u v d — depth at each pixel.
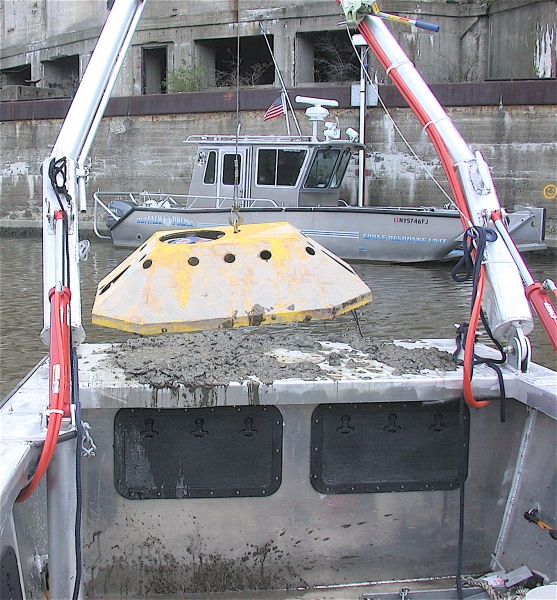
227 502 2.66
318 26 22.42
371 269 14.38
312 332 8.08
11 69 30.33
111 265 14.65
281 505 2.68
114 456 2.59
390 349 3.01
